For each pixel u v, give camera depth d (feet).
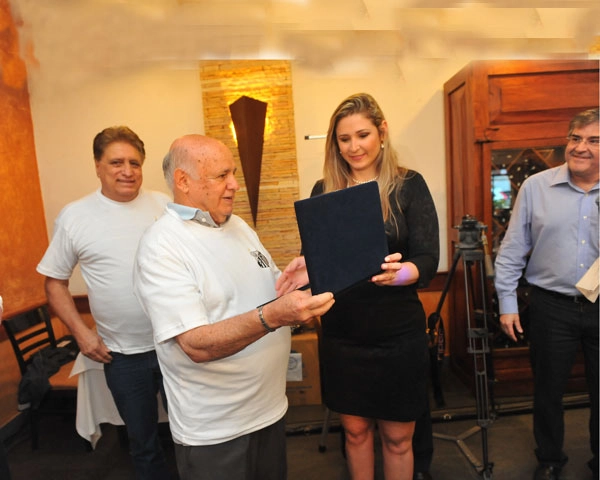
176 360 3.77
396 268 3.54
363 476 5.21
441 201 10.35
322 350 5.15
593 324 5.67
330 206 3.37
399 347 4.69
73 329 5.71
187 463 3.88
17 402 8.93
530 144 8.32
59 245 5.73
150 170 10.30
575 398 8.55
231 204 3.99
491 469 6.54
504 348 8.95
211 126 9.89
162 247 3.68
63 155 10.23
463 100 8.90
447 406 8.63
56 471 7.42
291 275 4.19
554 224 5.73
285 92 9.75
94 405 7.15
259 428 3.99
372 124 4.54
